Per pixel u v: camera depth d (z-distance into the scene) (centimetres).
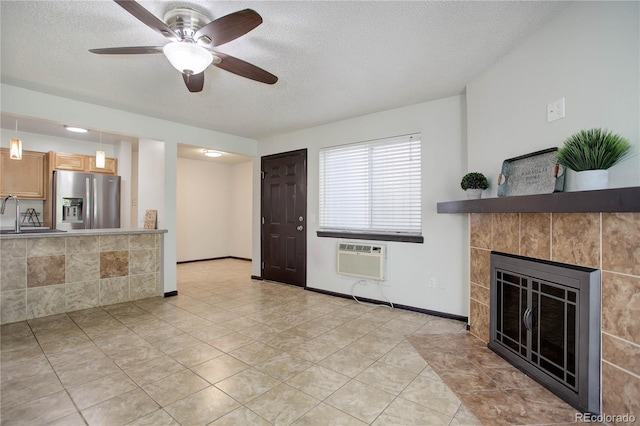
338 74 270
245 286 466
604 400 161
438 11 186
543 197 169
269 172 496
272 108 356
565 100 187
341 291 407
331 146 417
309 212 443
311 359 234
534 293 206
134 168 583
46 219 484
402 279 356
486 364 226
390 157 365
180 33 185
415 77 277
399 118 356
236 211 754
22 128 447
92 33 207
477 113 273
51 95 312
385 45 224
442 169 329
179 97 321
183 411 171
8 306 307
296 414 170
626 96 154
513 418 166
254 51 231
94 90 302
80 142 521
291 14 187
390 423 163
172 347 253
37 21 194
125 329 291
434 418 167
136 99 326
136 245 393
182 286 466
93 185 488
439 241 331
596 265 165
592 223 167
